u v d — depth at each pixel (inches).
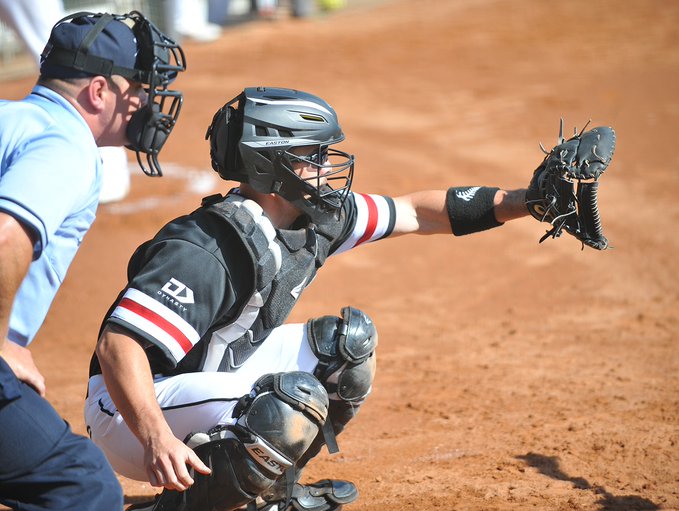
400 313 1031.6
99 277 1136.2
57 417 362.6
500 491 535.5
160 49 404.5
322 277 1162.0
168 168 1579.7
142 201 1398.9
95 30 390.6
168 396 441.7
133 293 406.9
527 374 796.0
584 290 1093.1
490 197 525.3
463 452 612.7
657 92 2156.7
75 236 379.2
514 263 1203.9
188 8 2652.6
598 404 701.3
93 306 1054.4
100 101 395.2
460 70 2418.8
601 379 770.2
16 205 335.3
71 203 355.6
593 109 2032.5
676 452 589.0
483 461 592.1
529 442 619.5
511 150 1742.1
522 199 519.2
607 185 1523.1
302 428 428.5
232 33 2832.2
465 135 1855.3
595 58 2519.7
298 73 2353.6
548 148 1752.0
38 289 372.8
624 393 727.1
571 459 583.2
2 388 344.5
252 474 431.2
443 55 2586.1
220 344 446.6
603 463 575.5
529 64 2474.2
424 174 1581.0
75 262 1178.0
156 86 406.3
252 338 455.2
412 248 1270.9
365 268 1196.5
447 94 2186.3
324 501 506.6
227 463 428.8
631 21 2974.9
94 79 390.9
